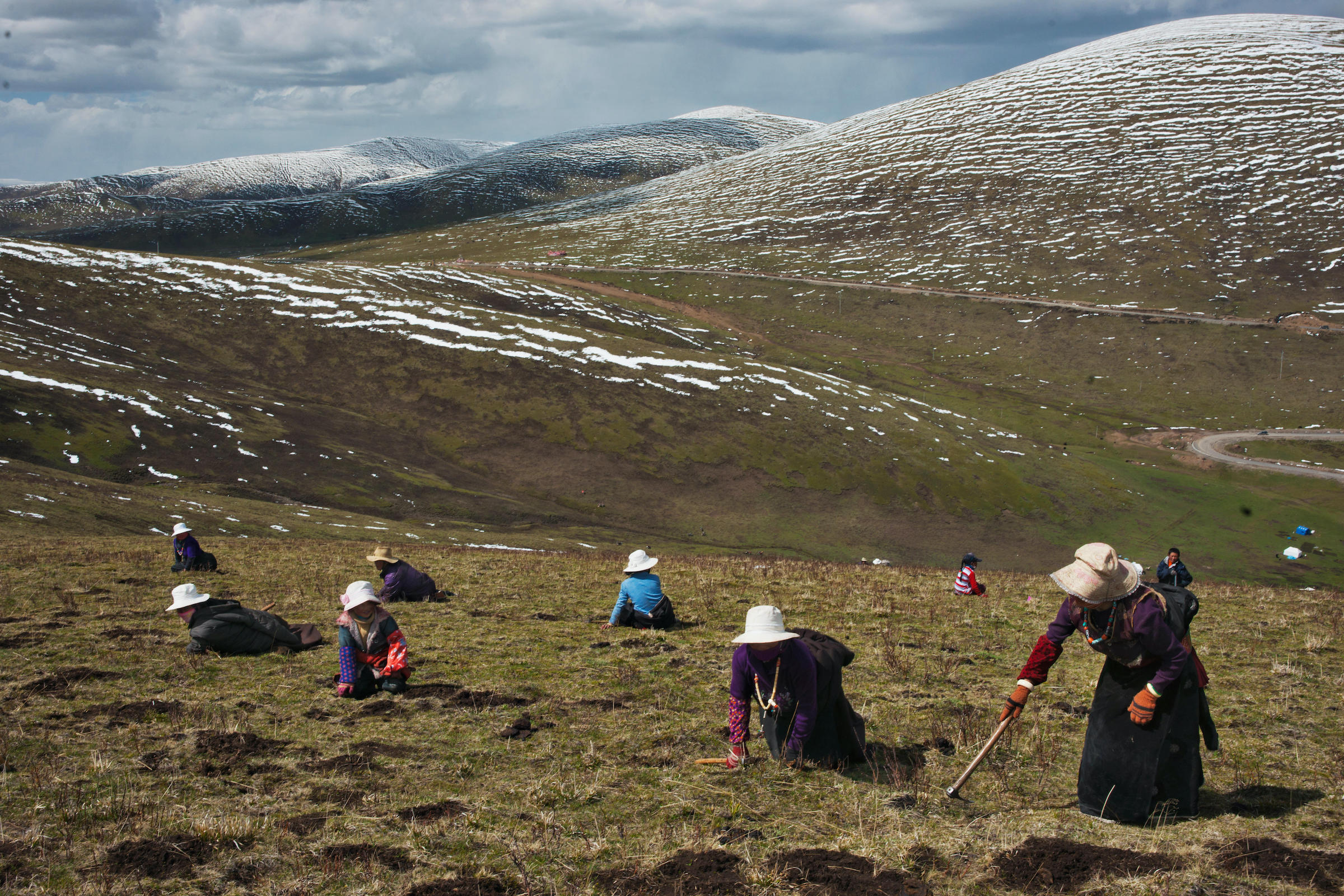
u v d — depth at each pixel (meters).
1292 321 135.25
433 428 91.25
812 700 6.45
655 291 164.62
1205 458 102.31
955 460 91.50
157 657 9.62
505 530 68.75
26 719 7.27
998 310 148.00
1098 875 4.84
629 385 101.19
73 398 73.38
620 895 4.62
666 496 83.81
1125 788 5.59
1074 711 8.26
